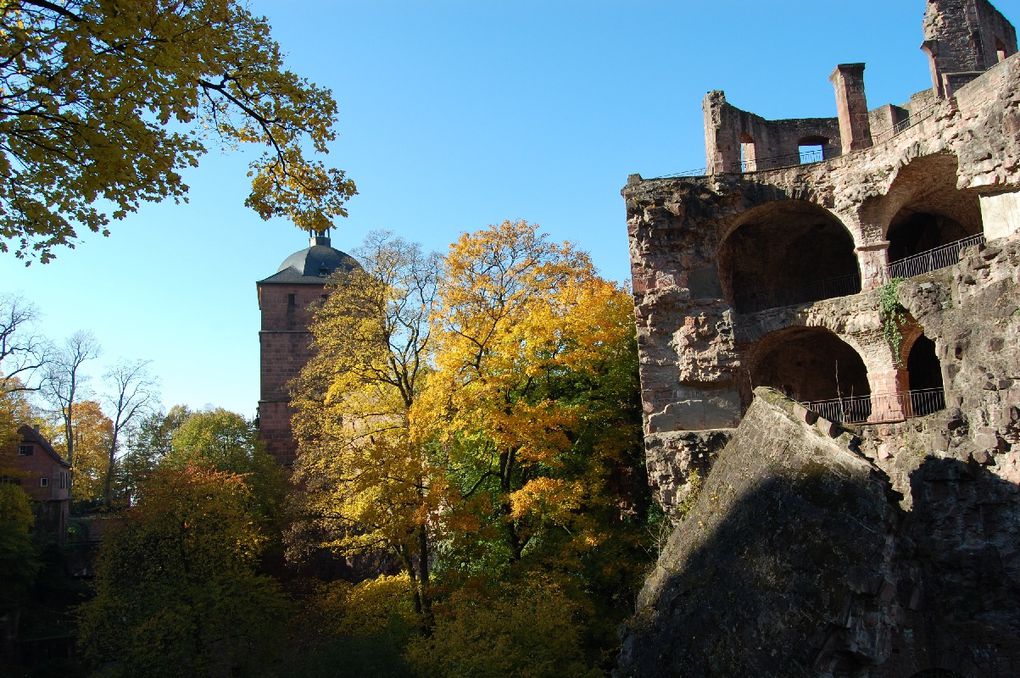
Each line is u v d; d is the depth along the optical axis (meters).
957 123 26.41
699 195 31.53
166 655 29.22
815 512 17.00
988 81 25.20
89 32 10.40
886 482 16.45
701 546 20.41
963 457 21.58
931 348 32.56
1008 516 20.53
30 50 10.38
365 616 26.88
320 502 31.41
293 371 68.19
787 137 36.34
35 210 11.11
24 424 57.53
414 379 31.73
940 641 20.88
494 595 26.28
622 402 34.44
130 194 11.52
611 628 26.97
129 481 64.88
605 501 29.98
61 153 10.88
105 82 10.80
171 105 11.30
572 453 32.81
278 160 14.71
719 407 30.20
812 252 35.31
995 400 21.08
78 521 63.25
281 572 48.50
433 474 27.42
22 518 44.53
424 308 31.81
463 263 31.53
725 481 21.31
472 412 28.22
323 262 73.75
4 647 41.28
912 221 33.56
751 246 34.62
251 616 30.66
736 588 17.83
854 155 30.28
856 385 34.44
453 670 20.84
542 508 29.34
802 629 15.73
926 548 21.72
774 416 20.34
